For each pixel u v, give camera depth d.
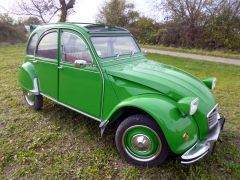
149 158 3.18
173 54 15.36
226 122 4.77
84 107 3.85
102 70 3.49
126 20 21.98
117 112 3.31
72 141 3.89
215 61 12.77
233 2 17.81
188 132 2.93
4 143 3.82
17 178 3.09
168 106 2.98
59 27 4.06
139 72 3.45
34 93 4.71
